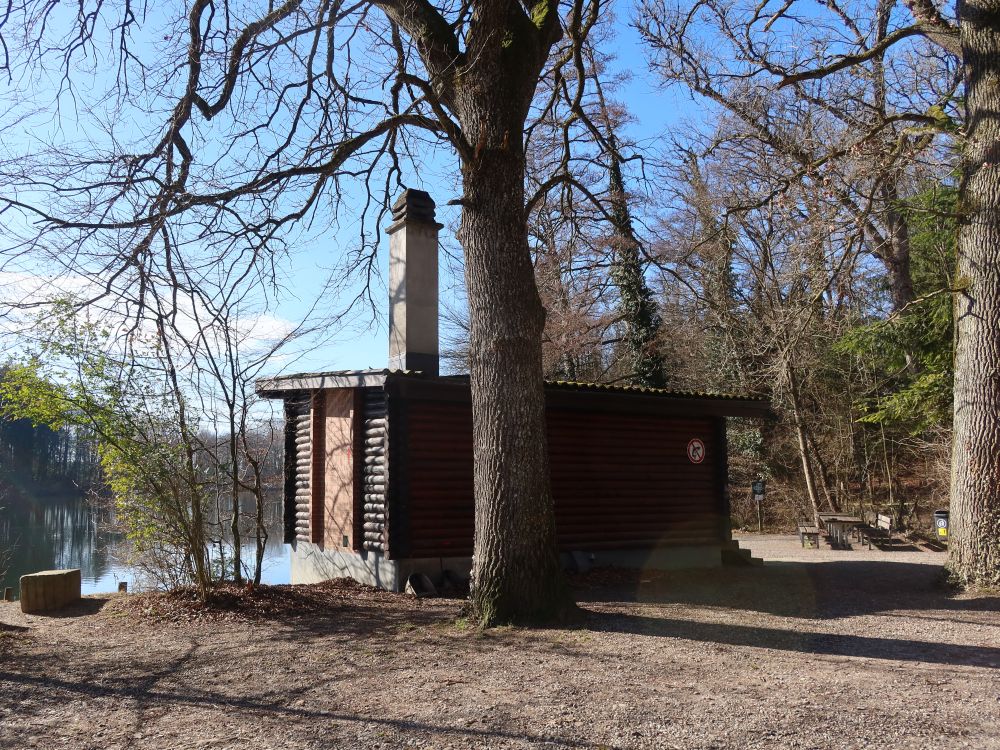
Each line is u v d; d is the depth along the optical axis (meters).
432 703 5.04
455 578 10.42
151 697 5.34
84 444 8.96
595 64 12.18
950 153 11.55
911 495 27.08
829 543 20.70
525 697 5.11
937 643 6.92
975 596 9.46
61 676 5.92
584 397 11.73
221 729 4.63
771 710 4.79
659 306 23.58
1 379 8.38
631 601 9.33
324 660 6.30
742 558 13.49
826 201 11.64
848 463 28.11
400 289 11.34
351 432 11.05
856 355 19.20
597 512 12.32
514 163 7.95
